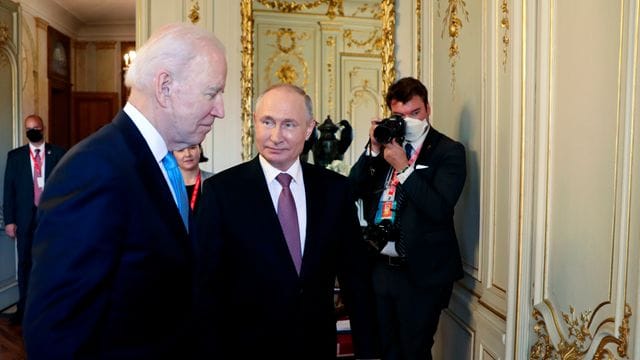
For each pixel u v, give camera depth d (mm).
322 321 1433
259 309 1379
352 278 1563
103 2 6172
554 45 1416
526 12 1539
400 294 1936
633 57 1084
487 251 1938
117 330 865
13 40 4133
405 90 1973
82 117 7160
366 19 2809
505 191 1797
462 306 2189
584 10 1277
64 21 6672
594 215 1228
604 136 1189
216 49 966
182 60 925
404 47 2857
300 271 1407
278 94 1432
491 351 1874
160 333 936
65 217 802
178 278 951
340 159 2775
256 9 2791
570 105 1337
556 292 1402
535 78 1503
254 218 1404
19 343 3441
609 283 1168
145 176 908
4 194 3902
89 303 804
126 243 877
